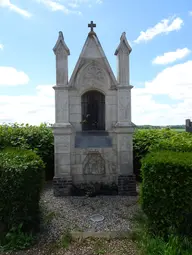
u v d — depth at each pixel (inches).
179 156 156.2
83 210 199.5
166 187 144.8
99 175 257.3
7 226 153.7
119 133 249.8
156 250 127.0
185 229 142.9
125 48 250.2
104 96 264.2
